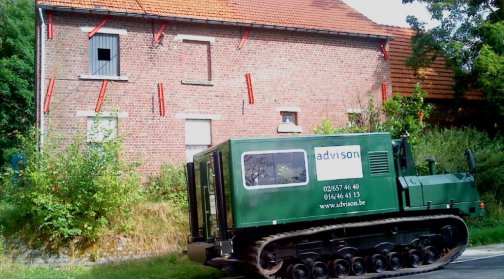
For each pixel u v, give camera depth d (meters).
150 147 16.84
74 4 16.31
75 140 14.10
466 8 20.09
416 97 18.56
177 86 17.47
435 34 20.39
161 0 18.22
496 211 16.89
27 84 26.44
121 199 13.24
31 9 28.33
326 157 9.56
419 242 10.12
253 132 18.36
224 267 9.38
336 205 9.45
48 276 10.89
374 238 9.78
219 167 9.19
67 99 16.05
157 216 14.17
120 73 16.81
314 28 19.44
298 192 9.22
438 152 16.78
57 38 16.12
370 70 20.61
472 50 20.34
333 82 19.88
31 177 13.07
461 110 22.73
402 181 10.16
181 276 10.84
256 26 18.61
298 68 19.36
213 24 18.09
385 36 20.75
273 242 9.04
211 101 17.88
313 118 19.36
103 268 11.95
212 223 9.77
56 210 12.73
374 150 10.00
